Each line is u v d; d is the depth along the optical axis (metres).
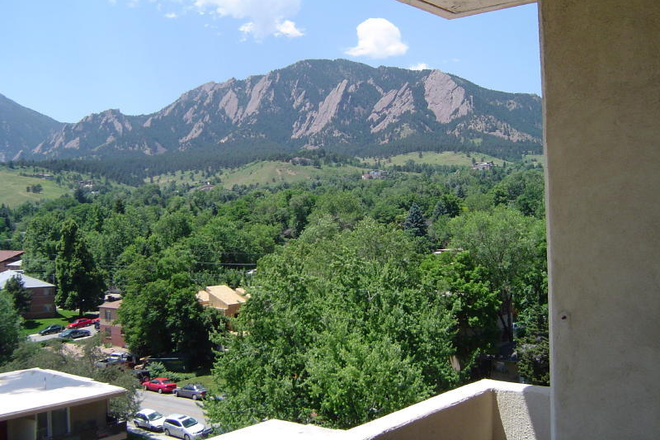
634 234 1.78
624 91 1.82
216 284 62.03
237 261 70.31
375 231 35.00
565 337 1.90
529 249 32.78
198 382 39.97
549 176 1.95
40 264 73.75
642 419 1.75
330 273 31.08
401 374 14.02
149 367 42.47
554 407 1.92
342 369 13.91
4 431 16.92
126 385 26.44
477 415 2.56
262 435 1.79
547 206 1.97
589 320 1.85
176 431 26.62
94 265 68.12
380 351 14.49
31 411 16.34
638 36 1.80
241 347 17.08
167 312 45.06
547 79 1.97
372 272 19.11
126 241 82.69
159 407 33.19
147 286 45.34
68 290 65.81
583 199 1.88
